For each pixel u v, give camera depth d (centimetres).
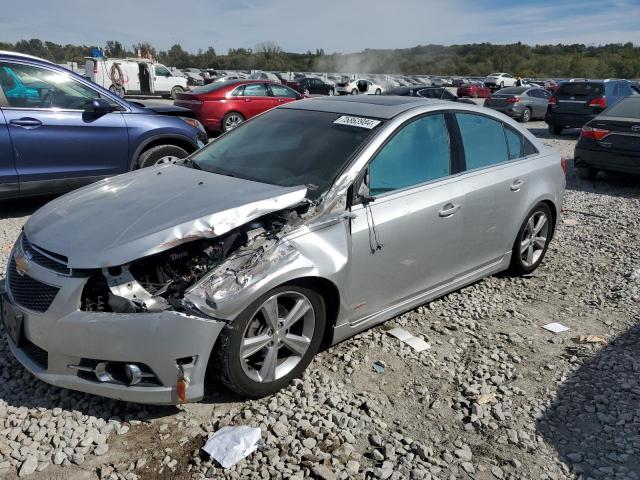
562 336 407
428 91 1827
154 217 296
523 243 491
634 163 873
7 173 590
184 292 280
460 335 400
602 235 654
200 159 412
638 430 302
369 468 265
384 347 374
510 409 317
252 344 296
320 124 397
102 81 2823
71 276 276
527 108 2017
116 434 280
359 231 335
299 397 314
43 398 305
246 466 261
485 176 426
